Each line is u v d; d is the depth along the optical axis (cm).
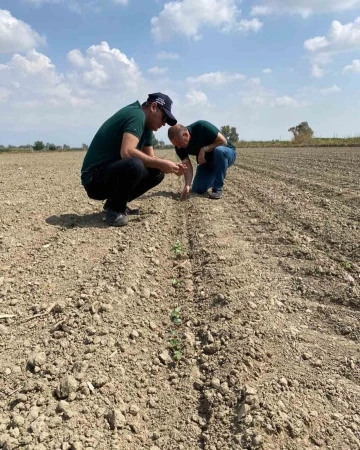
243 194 439
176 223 318
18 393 126
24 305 180
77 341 152
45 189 476
